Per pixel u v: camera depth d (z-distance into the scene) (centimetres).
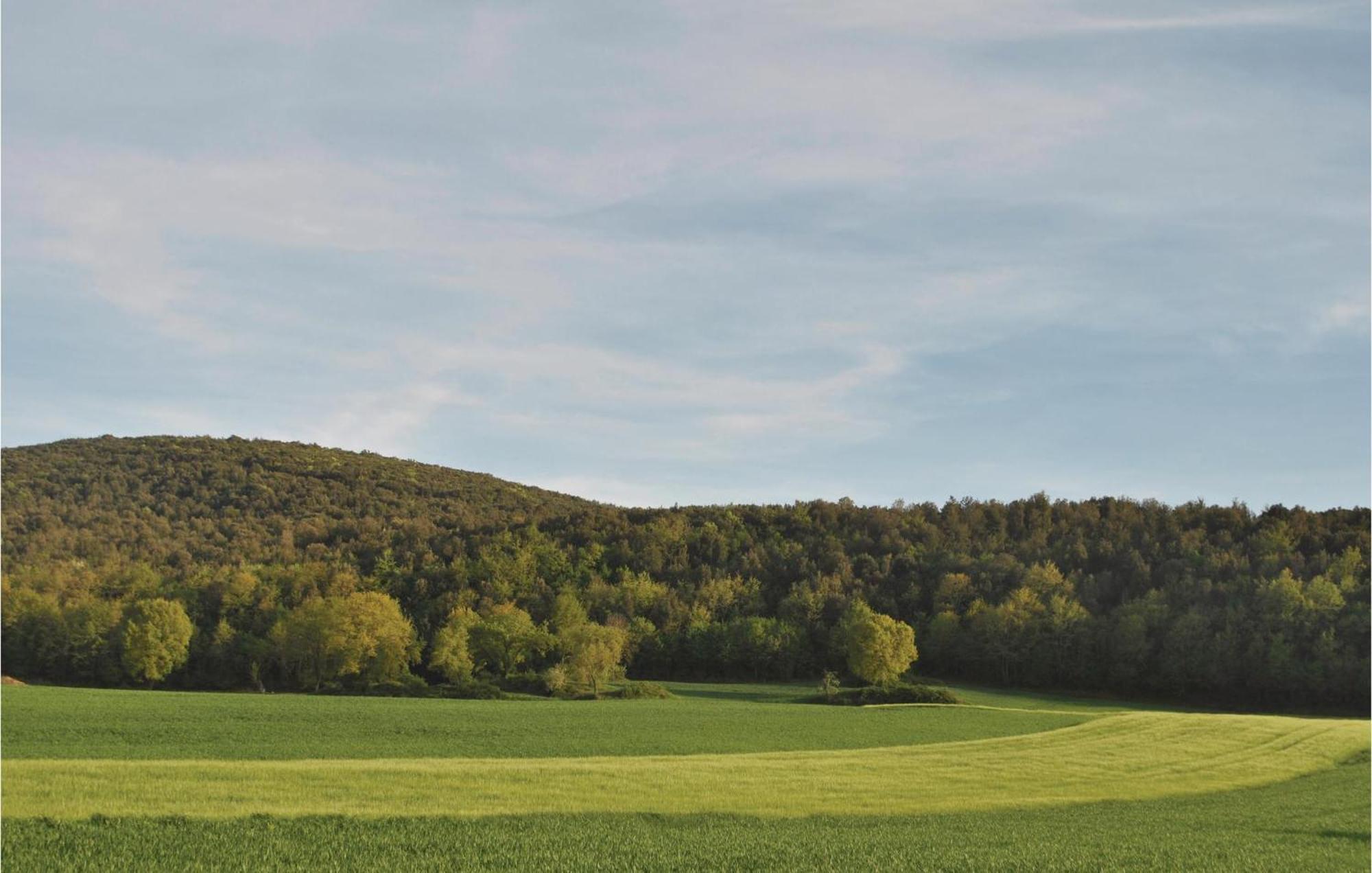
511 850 2644
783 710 8006
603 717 6925
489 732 5778
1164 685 11531
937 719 7450
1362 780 4997
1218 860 2909
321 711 6575
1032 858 2833
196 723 5647
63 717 5625
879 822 3428
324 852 2528
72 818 2708
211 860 2416
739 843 2880
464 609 11769
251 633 11312
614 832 2950
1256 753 5919
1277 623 11525
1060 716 7944
